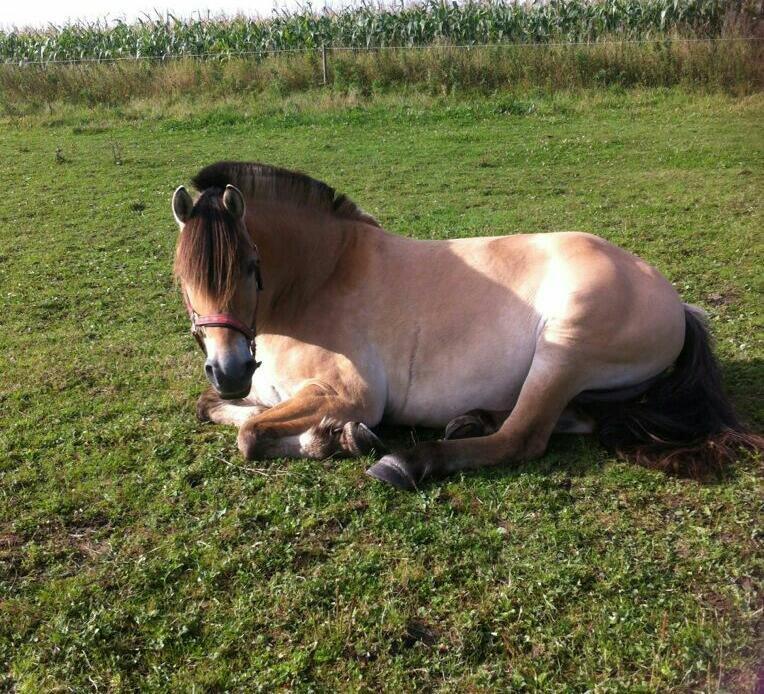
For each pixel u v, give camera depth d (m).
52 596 2.93
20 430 4.27
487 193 9.49
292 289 3.95
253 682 2.50
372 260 3.97
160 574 3.03
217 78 16.95
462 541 3.12
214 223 3.30
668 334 3.75
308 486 3.58
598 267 3.69
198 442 4.09
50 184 10.53
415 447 3.56
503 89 15.75
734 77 15.02
